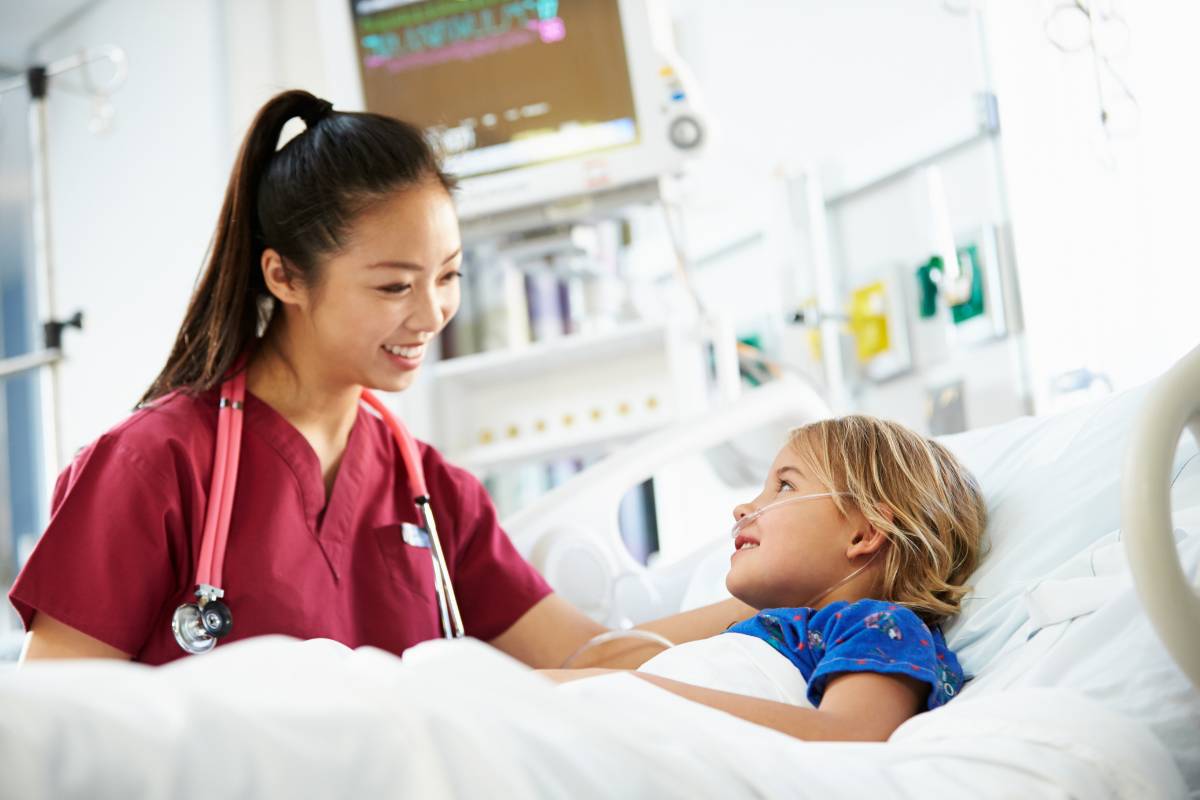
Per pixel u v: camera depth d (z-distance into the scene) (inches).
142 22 140.6
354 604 57.4
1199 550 41.3
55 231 153.3
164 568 52.1
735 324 122.7
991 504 54.0
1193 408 35.3
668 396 111.1
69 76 151.6
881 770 32.7
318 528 56.7
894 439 52.3
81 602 49.6
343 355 55.3
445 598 58.4
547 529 72.3
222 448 54.4
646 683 33.9
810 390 78.4
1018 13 85.0
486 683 28.1
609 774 27.3
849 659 42.6
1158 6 74.9
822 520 50.8
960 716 35.9
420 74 110.5
